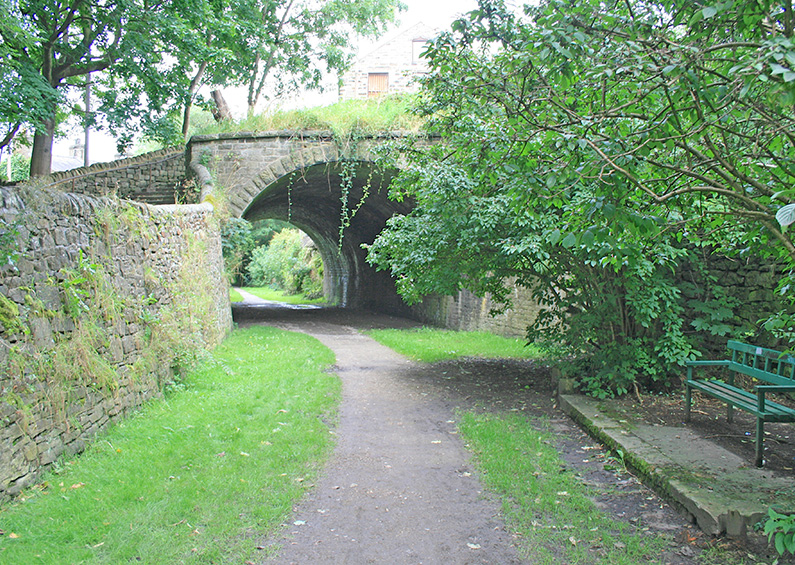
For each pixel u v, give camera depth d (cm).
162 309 660
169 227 734
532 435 518
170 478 394
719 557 290
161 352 641
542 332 777
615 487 393
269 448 466
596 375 643
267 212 2555
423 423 584
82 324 452
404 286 841
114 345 516
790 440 458
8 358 351
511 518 346
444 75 433
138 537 304
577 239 285
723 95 261
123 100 1457
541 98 335
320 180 1797
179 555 290
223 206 1265
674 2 284
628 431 485
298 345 1164
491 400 688
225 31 1498
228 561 289
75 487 369
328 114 1473
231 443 478
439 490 396
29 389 369
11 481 345
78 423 433
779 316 372
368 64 2606
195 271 866
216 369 802
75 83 1438
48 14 1225
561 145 291
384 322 1938
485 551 306
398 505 369
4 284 356
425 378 841
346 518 349
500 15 334
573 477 415
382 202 2025
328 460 461
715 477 369
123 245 559
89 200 489
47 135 1252
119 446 454
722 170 310
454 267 773
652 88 283
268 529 327
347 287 2886
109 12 1267
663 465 393
